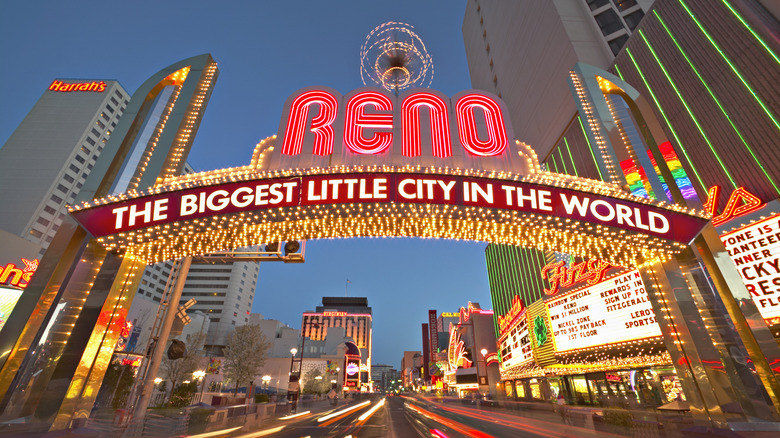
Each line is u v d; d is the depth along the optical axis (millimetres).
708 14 22469
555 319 29797
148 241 10383
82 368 9273
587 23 41938
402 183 10883
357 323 161375
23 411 8375
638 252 12102
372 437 12891
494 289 64688
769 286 16344
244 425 17141
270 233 10922
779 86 18266
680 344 11281
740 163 19594
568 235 11305
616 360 24172
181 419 18234
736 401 9930
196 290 116375
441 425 17297
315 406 40656
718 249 11312
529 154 13008
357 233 11430
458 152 12805
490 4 66250
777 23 18844
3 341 8531
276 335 96438
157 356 16688
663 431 11617
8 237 41156
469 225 11109
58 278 9539
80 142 91125
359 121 13141
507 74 57656
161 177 11797
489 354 59906
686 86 23516
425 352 132625
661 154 13656
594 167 35312
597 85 14711
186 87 13609
